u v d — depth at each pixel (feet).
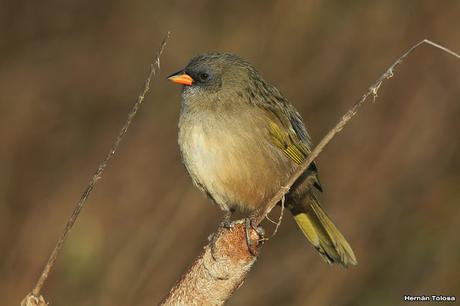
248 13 51.03
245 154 28.50
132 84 50.78
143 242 44.78
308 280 43.50
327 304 43.09
